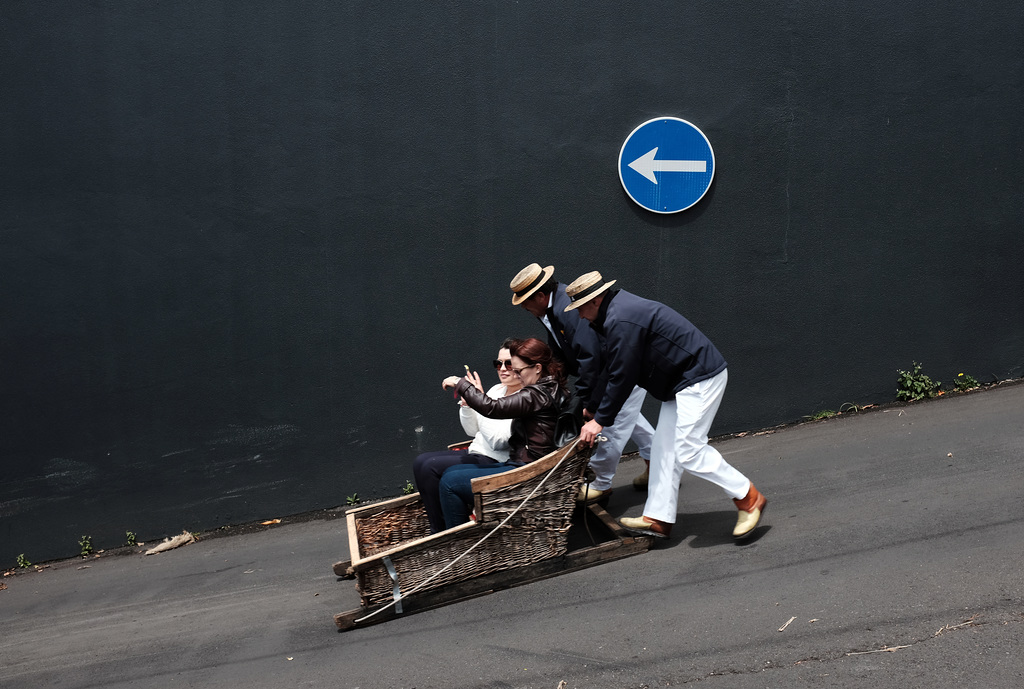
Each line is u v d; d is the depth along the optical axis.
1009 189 6.66
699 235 6.50
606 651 3.61
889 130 6.51
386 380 6.48
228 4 6.10
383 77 6.21
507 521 4.32
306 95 6.20
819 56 6.39
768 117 6.41
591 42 6.27
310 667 3.89
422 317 6.44
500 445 4.62
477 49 6.23
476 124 6.29
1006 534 4.09
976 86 6.53
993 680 3.03
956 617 3.45
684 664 3.42
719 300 6.57
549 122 6.32
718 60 6.34
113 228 6.25
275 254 6.34
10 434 6.39
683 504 5.29
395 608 4.30
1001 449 5.33
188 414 6.45
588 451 4.41
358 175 6.29
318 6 6.13
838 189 6.54
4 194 6.18
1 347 6.31
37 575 6.25
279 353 6.43
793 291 6.61
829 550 4.25
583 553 4.52
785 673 3.26
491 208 6.37
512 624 4.00
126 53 6.09
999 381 6.87
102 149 6.17
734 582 4.07
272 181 6.27
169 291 6.33
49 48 6.06
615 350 4.26
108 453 6.45
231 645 4.34
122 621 5.04
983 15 6.45
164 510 6.51
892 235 6.62
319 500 6.57
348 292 6.39
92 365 6.36
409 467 6.55
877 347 6.73
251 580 5.41
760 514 4.50
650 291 6.52
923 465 5.28
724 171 6.44
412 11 6.18
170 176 6.22
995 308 6.79
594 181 6.39
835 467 5.53
